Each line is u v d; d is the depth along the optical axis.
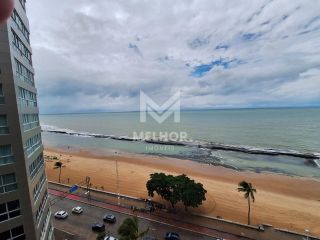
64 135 178.75
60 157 97.69
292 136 136.00
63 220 41.06
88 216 42.47
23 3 22.19
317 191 59.75
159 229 38.41
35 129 23.36
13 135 17.77
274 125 185.12
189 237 36.38
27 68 22.16
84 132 192.25
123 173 73.19
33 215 19.28
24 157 18.41
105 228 38.47
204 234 37.19
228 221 41.06
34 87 25.00
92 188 56.28
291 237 37.19
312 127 165.25
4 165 17.42
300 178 70.44
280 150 104.38
